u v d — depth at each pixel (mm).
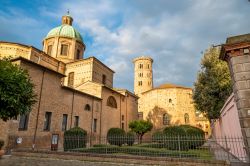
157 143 19469
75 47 41219
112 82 43906
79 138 19266
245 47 10141
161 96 58812
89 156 13188
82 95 26672
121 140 22688
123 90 40219
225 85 23609
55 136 21062
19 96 10648
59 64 36938
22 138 17062
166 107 57312
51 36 40375
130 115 41188
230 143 16516
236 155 13883
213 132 35562
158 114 57656
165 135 17984
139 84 81438
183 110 56312
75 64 37844
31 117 18344
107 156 12859
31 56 30516
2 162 12641
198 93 27344
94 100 29344
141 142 25547
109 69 42656
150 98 60781
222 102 23797
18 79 10875
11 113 10703
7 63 11531
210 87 24672
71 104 24359
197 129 19281
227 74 23859
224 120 20844
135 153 15719
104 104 31969
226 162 10477
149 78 81938
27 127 17812
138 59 84250
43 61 33188
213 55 26156
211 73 25234
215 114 24719
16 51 29547
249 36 10219
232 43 10414
